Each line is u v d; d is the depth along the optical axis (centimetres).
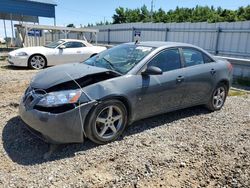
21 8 1814
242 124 482
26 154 341
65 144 370
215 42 1310
